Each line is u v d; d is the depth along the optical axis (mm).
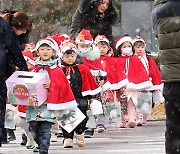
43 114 16078
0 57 14750
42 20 49719
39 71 16406
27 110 16344
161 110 30219
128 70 24266
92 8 22750
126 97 24172
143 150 17453
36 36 49219
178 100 11352
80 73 18609
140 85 24203
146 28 38531
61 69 17969
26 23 18859
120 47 24625
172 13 11297
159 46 11477
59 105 16156
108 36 23781
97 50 20984
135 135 21719
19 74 15656
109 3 23078
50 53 16516
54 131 20906
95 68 20938
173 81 11281
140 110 24672
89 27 23062
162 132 22625
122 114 24312
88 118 19266
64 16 49594
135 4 38531
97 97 21016
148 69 25234
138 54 25016
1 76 14797
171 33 11281
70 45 18656
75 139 20281
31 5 49844
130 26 38656
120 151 17281
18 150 17953
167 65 11344
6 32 14891
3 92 14852
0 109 14797
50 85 15984
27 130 18000
